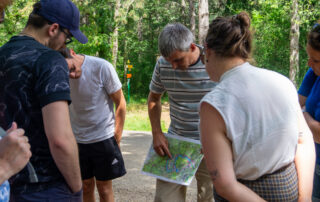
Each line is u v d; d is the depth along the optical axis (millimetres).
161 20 30938
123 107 3102
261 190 1443
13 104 1748
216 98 1392
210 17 25734
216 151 1369
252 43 1505
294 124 1454
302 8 16078
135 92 28516
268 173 1439
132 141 8266
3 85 1765
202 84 2682
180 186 2848
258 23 18234
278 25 18500
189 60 2605
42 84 1711
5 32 13922
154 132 2889
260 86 1419
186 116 2828
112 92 2969
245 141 1384
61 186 1840
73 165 1759
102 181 3104
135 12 21406
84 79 2832
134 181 4789
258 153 1396
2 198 1270
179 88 2756
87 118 2926
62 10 1897
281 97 1434
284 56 20891
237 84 1412
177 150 2809
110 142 3020
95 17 15219
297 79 16969
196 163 2729
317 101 2080
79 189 1870
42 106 1710
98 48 15180
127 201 4035
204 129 1403
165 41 2516
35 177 1773
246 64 1476
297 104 1518
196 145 2775
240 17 1480
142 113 18500
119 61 26172
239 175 1443
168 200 2811
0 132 1386
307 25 16641
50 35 1916
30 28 1906
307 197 1508
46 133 1708
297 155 1543
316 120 2070
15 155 1218
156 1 29688
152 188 4500
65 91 1736
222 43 1446
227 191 1353
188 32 2559
